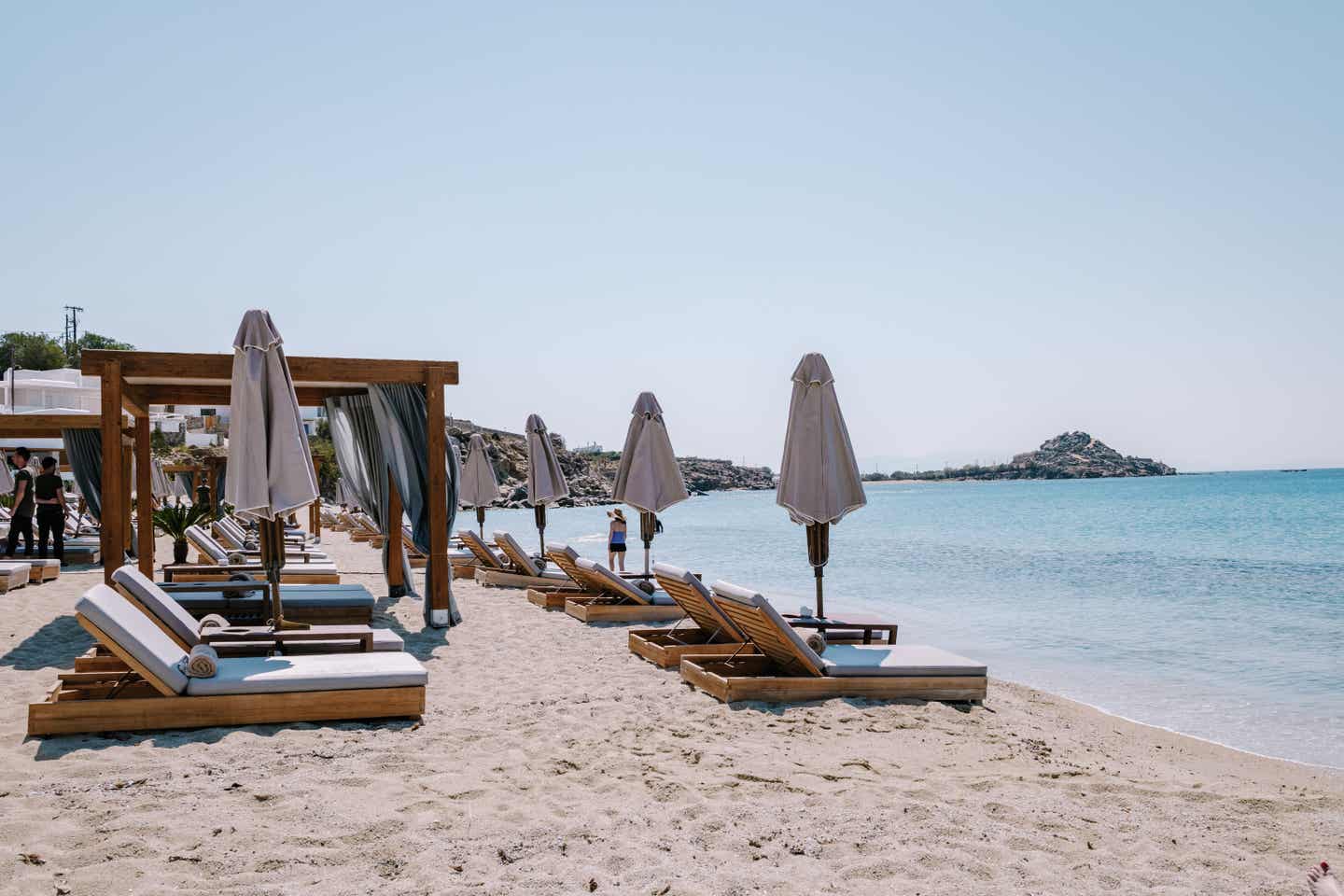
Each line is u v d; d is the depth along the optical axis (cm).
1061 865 353
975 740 548
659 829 376
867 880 332
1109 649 1023
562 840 359
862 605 1377
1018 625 1184
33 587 1201
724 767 468
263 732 502
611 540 1432
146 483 1207
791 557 2347
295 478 657
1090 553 2372
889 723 572
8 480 2116
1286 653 991
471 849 347
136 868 323
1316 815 432
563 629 923
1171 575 1830
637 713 576
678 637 795
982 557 2286
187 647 573
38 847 339
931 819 396
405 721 539
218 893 304
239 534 1622
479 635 888
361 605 867
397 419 985
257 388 657
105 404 865
